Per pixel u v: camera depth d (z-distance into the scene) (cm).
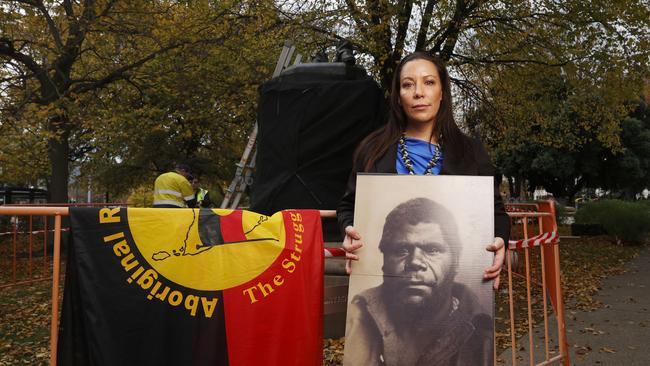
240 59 1359
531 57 1287
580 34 1188
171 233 199
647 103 3144
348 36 1109
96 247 193
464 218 188
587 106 1373
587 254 1398
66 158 1496
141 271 194
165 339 192
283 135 406
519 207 799
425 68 205
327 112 399
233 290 202
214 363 196
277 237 216
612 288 879
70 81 1273
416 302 184
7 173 2064
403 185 193
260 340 204
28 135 1338
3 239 1141
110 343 187
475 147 211
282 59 491
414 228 189
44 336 573
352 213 209
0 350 521
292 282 215
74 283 193
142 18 1308
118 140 1888
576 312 679
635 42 1139
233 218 211
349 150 397
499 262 188
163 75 1390
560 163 2920
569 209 2673
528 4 1153
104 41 1325
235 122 1686
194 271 199
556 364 460
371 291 187
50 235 1200
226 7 1243
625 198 4134
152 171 2459
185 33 1273
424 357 180
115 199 3077
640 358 479
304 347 214
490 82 1448
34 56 1472
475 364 178
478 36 1276
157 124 1493
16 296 781
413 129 212
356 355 184
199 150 2625
